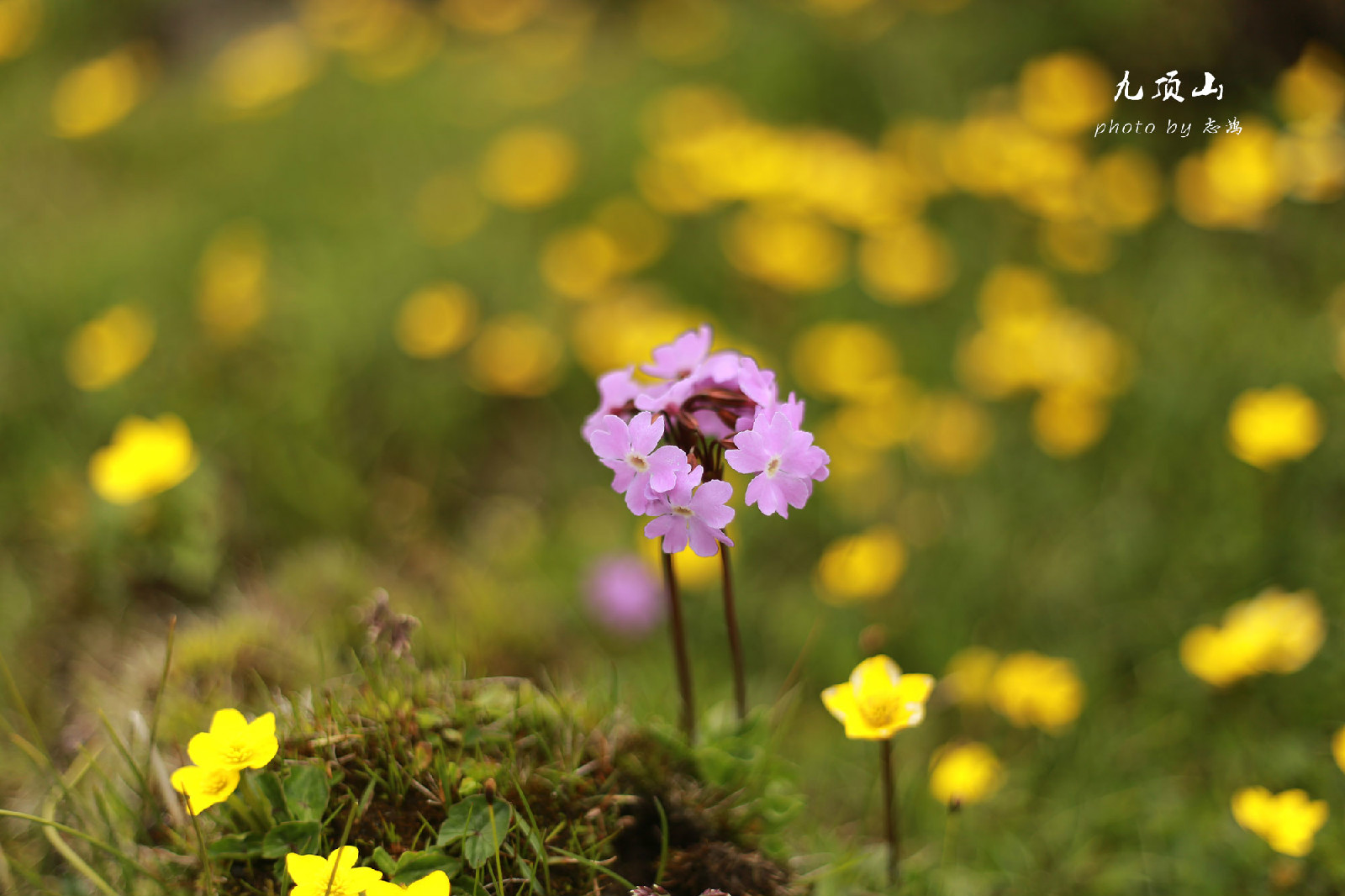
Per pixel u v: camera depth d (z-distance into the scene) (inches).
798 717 23.7
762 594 26.3
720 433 18.7
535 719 19.8
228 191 40.1
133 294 33.3
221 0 57.0
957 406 29.9
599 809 19.4
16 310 32.1
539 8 54.2
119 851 19.5
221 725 18.6
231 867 19.0
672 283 35.1
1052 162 35.0
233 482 26.7
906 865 20.8
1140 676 23.8
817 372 30.7
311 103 46.5
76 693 22.3
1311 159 32.2
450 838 18.7
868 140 40.9
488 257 35.0
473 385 30.7
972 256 35.4
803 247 33.4
